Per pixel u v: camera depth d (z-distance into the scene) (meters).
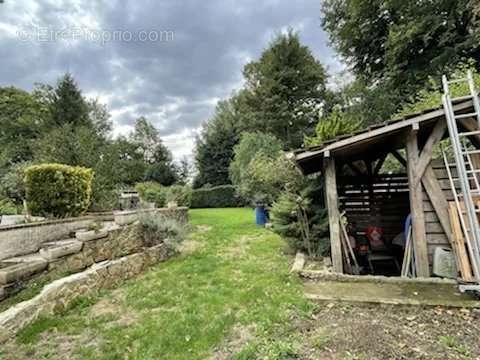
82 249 4.90
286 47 18.88
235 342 2.73
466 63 9.10
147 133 33.25
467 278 3.66
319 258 5.59
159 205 13.50
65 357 2.58
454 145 3.83
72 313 3.48
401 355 2.36
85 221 6.20
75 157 9.23
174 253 6.39
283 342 2.59
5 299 3.47
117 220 6.26
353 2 12.86
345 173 7.04
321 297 3.60
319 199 6.16
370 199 6.82
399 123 4.21
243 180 13.34
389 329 2.81
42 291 3.45
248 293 3.87
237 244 7.32
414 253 4.41
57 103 20.27
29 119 21.03
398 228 6.68
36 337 2.92
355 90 15.59
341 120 6.65
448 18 10.31
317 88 19.67
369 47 13.92
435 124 4.40
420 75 11.40
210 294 3.94
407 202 6.72
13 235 4.48
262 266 5.22
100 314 3.46
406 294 3.59
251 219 12.42
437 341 2.57
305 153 4.52
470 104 4.12
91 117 24.03
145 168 25.81
